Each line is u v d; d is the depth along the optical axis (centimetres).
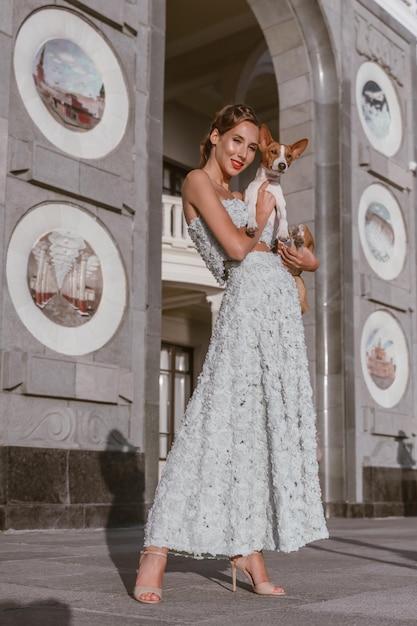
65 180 977
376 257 1548
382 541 752
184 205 383
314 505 362
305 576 446
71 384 936
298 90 1523
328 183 1488
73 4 1030
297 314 377
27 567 477
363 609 322
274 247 388
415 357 1617
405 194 1664
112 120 1062
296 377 367
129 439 1009
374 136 1606
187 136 2131
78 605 327
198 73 1989
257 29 1870
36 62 973
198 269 1514
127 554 577
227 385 358
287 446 354
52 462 895
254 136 393
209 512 347
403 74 1736
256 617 299
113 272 1029
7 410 871
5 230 904
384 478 1466
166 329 1995
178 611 313
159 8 1162
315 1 1499
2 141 913
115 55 1083
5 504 840
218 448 352
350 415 1405
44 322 933
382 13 1689
